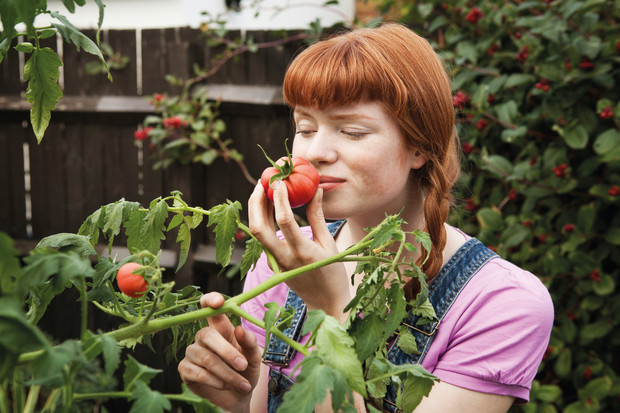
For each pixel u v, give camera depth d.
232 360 0.95
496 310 1.16
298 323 1.31
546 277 2.48
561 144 2.44
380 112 1.05
